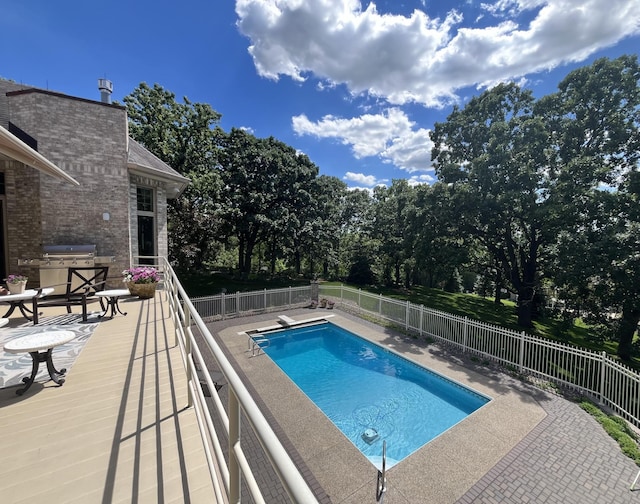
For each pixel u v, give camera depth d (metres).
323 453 6.04
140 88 20.67
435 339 12.86
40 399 3.22
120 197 9.68
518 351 10.09
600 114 12.80
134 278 8.35
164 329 5.64
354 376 10.27
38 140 8.45
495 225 15.34
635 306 10.83
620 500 5.07
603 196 11.21
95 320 6.20
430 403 8.60
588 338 13.05
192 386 2.97
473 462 5.88
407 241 18.12
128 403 3.17
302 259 36.53
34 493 2.02
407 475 5.54
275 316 15.88
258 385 8.63
